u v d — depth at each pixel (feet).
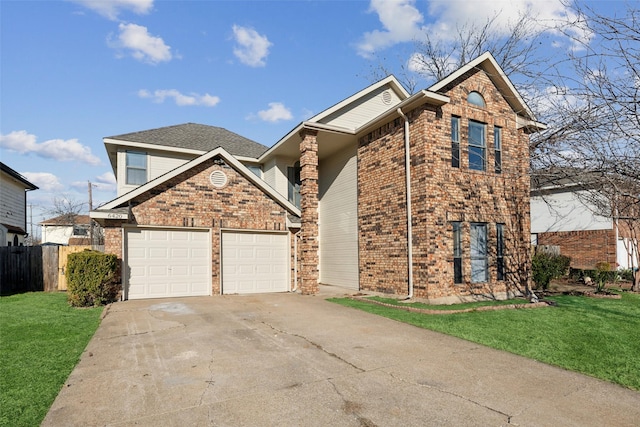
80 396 14.46
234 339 22.81
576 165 23.73
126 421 12.53
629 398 14.43
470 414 13.05
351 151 48.65
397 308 32.81
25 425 12.19
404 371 17.26
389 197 40.63
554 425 12.34
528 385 15.65
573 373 17.04
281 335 23.75
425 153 35.86
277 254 45.37
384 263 40.98
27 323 26.58
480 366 17.94
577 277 56.44
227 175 42.73
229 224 42.37
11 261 44.65
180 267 40.04
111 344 21.66
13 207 67.87
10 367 17.48
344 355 19.65
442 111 37.45
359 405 13.71
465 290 37.09
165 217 39.29
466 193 38.14
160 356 19.45
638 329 25.22
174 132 59.98
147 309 32.35
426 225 35.24
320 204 55.77
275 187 55.31
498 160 41.55
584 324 26.58
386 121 41.06
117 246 37.01
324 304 35.06
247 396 14.49
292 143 49.55
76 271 33.37
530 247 43.01
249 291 43.50
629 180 22.21
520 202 42.22
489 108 40.68
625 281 56.34
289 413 13.10
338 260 50.62
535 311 31.65
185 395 14.58
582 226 64.59
